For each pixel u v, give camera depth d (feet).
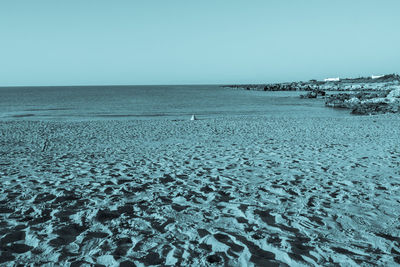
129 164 27.58
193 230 13.92
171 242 12.75
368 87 303.89
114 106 137.18
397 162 27.17
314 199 18.03
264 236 13.26
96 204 17.33
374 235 13.39
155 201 17.81
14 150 35.88
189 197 18.52
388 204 17.21
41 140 43.86
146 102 164.66
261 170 24.95
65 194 19.02
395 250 12.08
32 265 11.02
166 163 27.81
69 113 106.52
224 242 12.71
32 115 100.63
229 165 26.78
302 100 181.37
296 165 26.55
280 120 69.36
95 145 39.34
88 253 11.87
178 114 102.06
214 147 36.50
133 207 16.85
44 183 21.56
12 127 59.11
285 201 17.72
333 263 11.05
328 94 238.89
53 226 14.38
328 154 31.09
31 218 15.35
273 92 318.45
